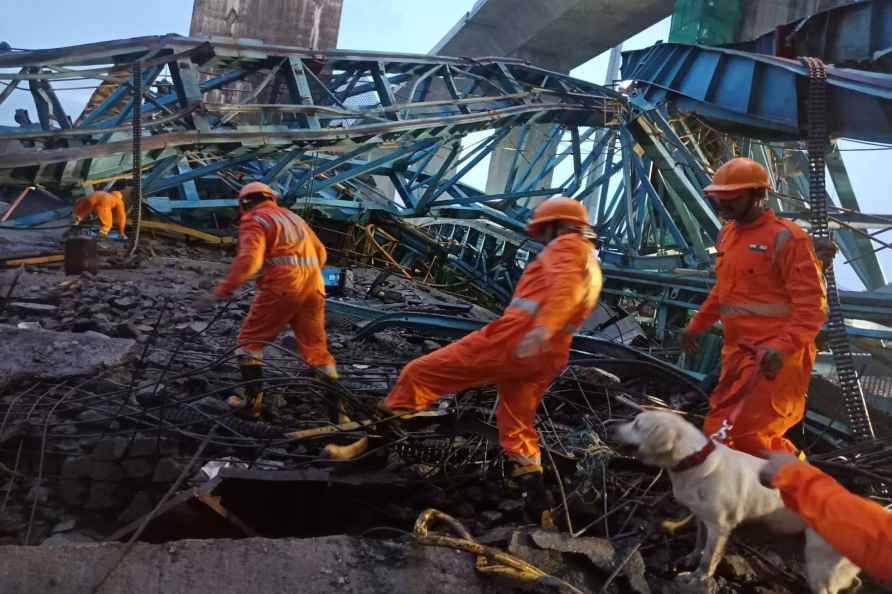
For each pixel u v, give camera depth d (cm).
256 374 557
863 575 326
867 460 453
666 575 355
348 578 304
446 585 306
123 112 1834
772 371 350
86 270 1167
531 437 402
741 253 383
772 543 366
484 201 2314
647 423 312
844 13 1850
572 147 2427
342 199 2308
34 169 1466
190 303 1021
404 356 869
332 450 441
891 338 1152
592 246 385
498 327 381
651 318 2022
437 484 455
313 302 574
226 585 295
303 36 4034
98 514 453
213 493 407
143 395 556
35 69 1662
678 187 1928
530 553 330
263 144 1720
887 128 1441
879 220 1355
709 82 1936
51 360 564
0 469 452
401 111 2039
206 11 3925
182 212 1886
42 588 283
